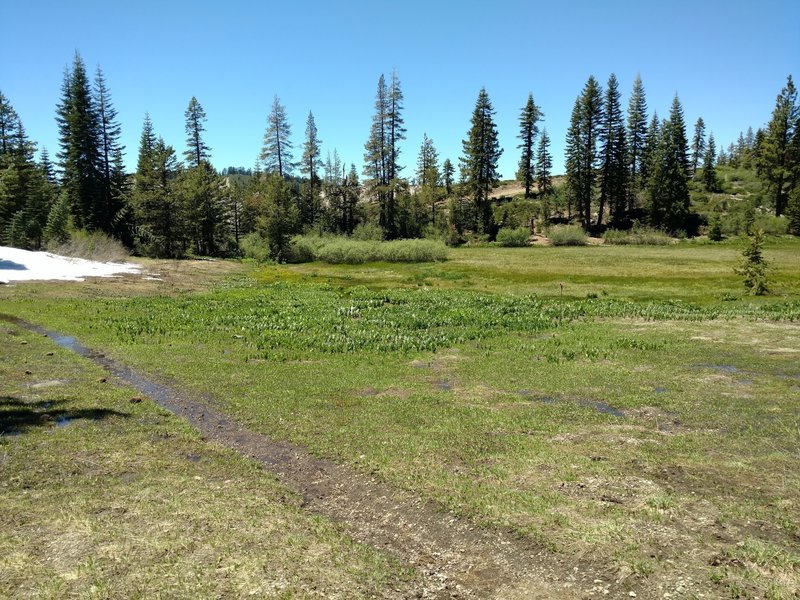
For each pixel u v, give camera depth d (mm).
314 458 8852
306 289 34531
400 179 81500
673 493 7484
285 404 11555
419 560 5988
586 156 85125
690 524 6633
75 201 59281
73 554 5711
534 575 5695
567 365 15352
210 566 5590
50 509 6711
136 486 7469
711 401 11992
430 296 30578
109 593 5082
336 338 18547
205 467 8297
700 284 37156
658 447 9250
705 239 76625
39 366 13594
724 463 8547
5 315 21062
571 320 23281
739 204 90562
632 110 92875
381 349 17281
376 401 11891
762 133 115688
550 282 39781
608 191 86750
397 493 7590
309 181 86875
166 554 5770
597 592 5383
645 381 13656
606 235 78875
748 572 5609
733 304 27859
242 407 11320
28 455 8336
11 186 49156
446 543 6340
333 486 7863
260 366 14922
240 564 5637
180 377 13555
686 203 83312
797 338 18781
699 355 16469
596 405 11859
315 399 11977
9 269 32844
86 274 35094
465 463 8586
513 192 108812
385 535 6535
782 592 5273
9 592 5051
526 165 97062
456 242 80750
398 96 78938
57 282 30719
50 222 44562
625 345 17734
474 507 7109
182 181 64312
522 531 6508
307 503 7348
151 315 22625
